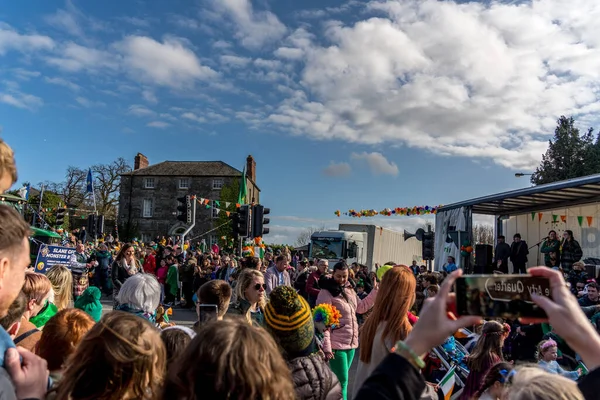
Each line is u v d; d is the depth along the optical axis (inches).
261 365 55.2
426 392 135.0
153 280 147.8
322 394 108.9
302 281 435.8
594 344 43.9
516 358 308.3
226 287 152.6
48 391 70.4
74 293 346.6
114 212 1861.5
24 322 114.3
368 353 130.6
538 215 548.4
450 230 550.9
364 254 935.7
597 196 467.5
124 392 65.7
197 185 1768.0
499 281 48.9
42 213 933.2
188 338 101.0
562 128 1373.0
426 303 51.3
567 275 387.5
